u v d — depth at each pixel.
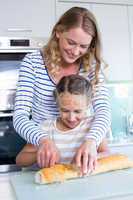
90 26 0.83
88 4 1.94
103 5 1.97
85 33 0.82
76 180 0.68
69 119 0.90
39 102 0.94
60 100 0.88
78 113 0.90
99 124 0.82
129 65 2.03
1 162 1.58
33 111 0.96
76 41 0.82
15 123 0.81
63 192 0.60
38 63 0.92
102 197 0.56
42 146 0.72
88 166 0.68
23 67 0.92
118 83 2.10
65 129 0.96
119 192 0.58
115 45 2.00
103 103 0.91
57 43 0.91
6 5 1.76
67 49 0.85
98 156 0.82
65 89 0.87
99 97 0.91
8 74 1.61
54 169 0.68
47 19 1.83
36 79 0.92
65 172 0.67
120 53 2.01
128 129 2.08
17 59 1.62
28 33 1.79
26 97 0.88
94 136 0.77
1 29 1.75
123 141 1.88
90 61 0.95
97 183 0.65
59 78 0.92
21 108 0.86
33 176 0.74
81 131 0.95
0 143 1.59
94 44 0.92
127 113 2.12
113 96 2.10
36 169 0.83
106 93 0.94
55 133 0.95
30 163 0.90
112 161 0.75
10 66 1.62
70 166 0.71
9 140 1.60
